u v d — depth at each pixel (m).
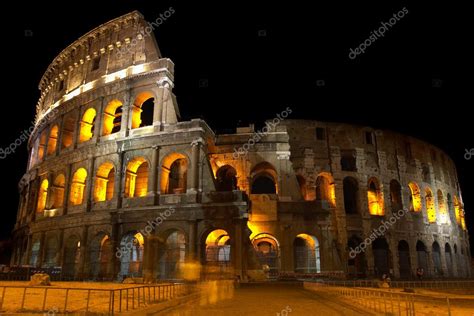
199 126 49.72
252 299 27.28
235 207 45.22
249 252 44.03
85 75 61.75
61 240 53.97
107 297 27.09
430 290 40.03
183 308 21.88
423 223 69.62
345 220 61.50
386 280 43.75
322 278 47.97
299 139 64.81
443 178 78.88
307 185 62.16
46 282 35.03
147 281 41.06
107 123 56.72
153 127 51.56
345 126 67.25
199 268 43.97
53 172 60.56
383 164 67.69
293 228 51.31
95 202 52.44
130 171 52.34
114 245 47.88
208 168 48.34
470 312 21.52
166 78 53.19
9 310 18.70
